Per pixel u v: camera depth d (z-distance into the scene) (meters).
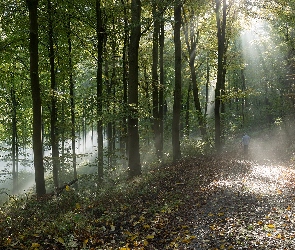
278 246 6.94
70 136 20.73
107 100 16.75
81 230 8.79
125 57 22.66
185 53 32.28
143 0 16.67
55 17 18.69
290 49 33.09
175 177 15.62
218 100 25.61
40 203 12.43
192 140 28.86
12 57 19.64
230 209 10.11
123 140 24.50
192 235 8.24
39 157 14.76
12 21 17.47
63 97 19.03
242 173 16.58
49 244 8.06
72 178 23.53
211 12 28.09
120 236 8.75
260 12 23.25
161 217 9.77
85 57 22.56
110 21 20.92
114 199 11.70
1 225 9.17
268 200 10.87
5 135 34.44
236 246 7.25
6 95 28.50
